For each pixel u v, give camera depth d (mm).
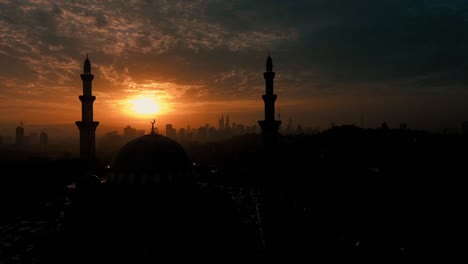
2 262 42969
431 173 82562
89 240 36781
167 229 36875
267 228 49750
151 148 41781
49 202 79625
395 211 61438
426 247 45469
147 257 35781
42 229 58688
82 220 38031
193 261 37000
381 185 77000
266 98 54094
